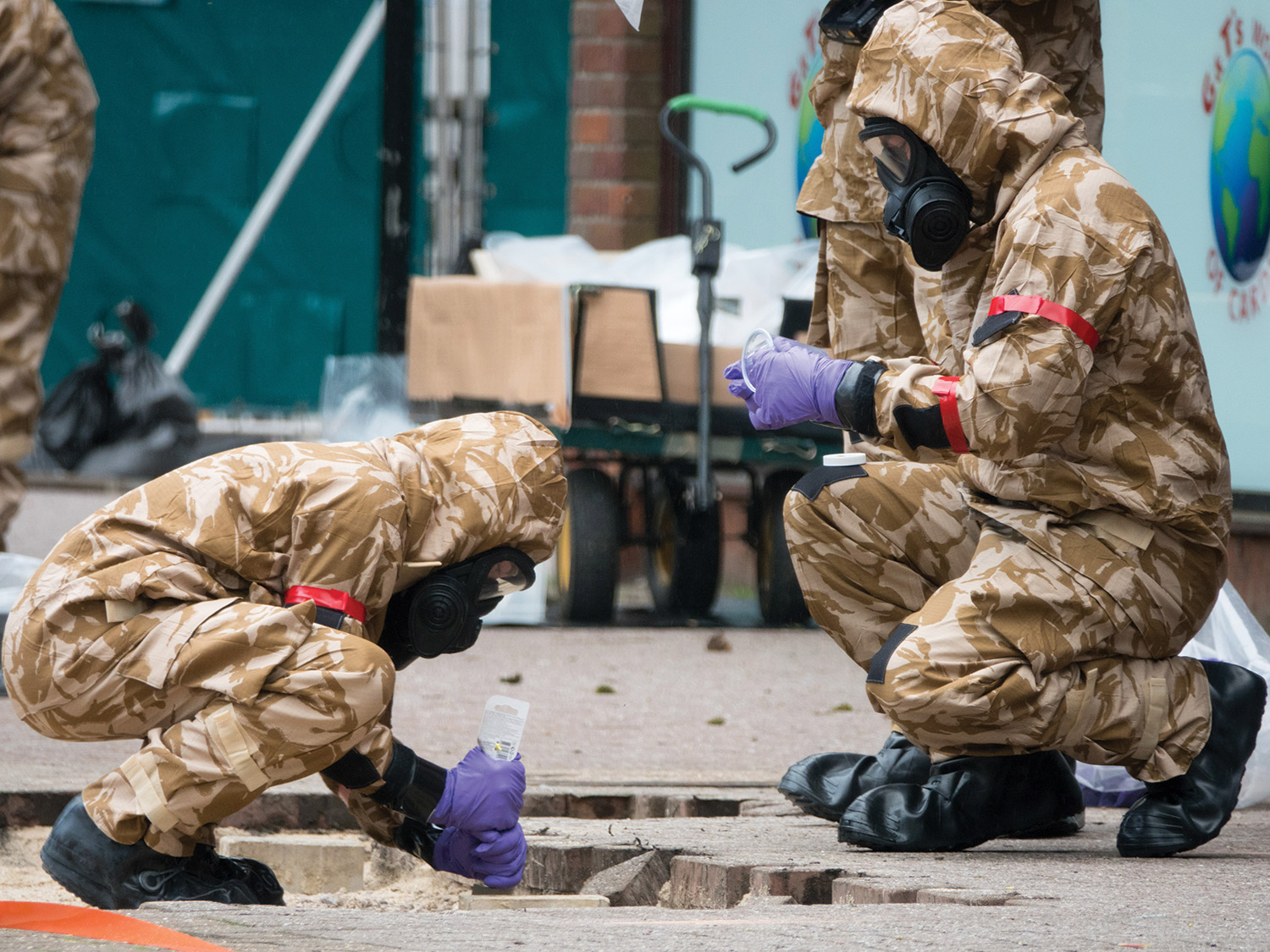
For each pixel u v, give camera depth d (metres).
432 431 11.02
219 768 9.96
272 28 47.09
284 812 13.57
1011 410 10.25
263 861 12.80
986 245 11.13
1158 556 10.77
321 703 9.94
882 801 11.23
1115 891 9.35
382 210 37.53
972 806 11.23
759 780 14.62
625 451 26.77
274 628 9.99
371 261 47.59
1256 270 24.00
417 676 21.56
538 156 44.62
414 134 40.38
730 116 35.06
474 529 10.61
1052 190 10.47
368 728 10.16
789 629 27.44
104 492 38.66
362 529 10.18
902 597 11.63
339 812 13.61
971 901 9.09
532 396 26.05
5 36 19.97
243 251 44.41
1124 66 26.34
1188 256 25.62
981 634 10.57
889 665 10.66
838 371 11.02
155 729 10.31
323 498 10.20
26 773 14.47
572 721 18.22
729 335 27.55
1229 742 11.07
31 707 10.27
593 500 27.23
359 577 10.20
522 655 23.72
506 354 26.59
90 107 21.00
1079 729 10.70
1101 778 13.75
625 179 36.34
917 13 10.85
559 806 13.94
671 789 14.20
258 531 10.21
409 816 10.52
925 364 10.84
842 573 11.66
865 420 10.89
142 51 47.12
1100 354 10.62
